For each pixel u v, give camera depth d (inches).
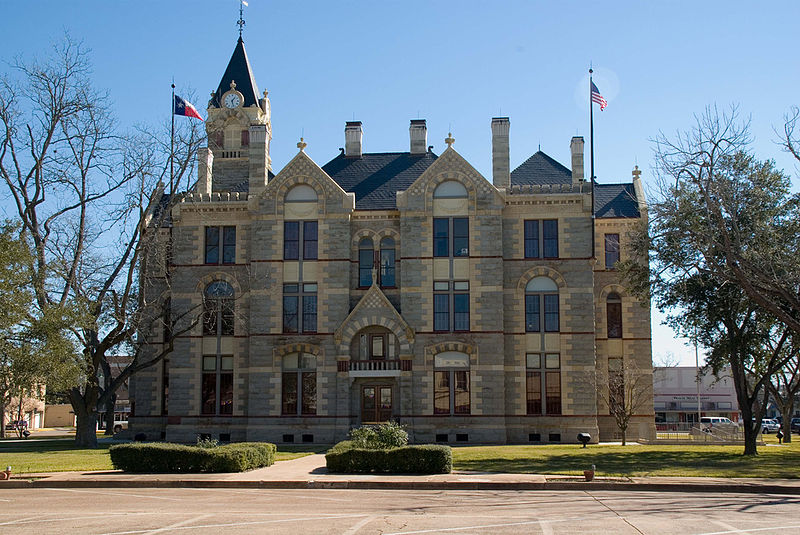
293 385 2119.8
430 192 2135.8
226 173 2500.0
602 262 2255.2
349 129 2404.0
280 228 2162.9
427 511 850.8
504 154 2198.6
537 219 2151.8
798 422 3590.1
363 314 2094.0
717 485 1055.6
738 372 1712.6
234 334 2187.5
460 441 2052.2
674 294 1782.7
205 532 714.8
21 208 1838.1
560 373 2102.6
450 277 2111.2
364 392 2122.3
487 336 2082.9
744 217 1625.2
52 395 2042.3
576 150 2257.6
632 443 2110.0
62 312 1517.0
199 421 2161.7
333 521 778.8
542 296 2133.4
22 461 1491.1
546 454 1603.1
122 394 5157.5
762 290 1430.9
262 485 1098.1
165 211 1974.7
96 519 796.0
